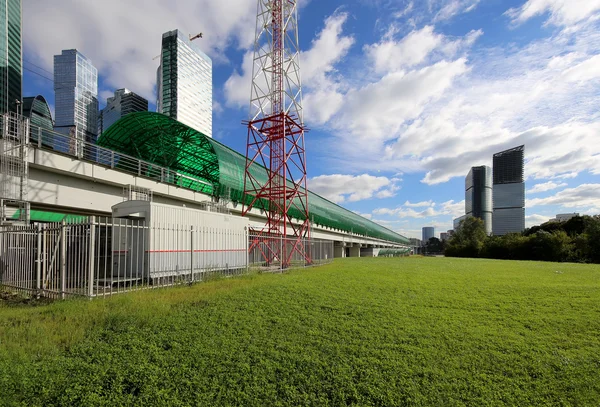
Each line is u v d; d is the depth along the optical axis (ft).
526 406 16.02
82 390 16.79
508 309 31.71
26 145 55.26
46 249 37.96
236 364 19.40
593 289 41.75
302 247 82.84
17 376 17.19
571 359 20.22
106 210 73.15
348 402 16.49
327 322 26.94
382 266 85.87
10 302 34.68
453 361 20.10
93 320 25.57
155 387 17.11
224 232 58.44
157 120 99.30
